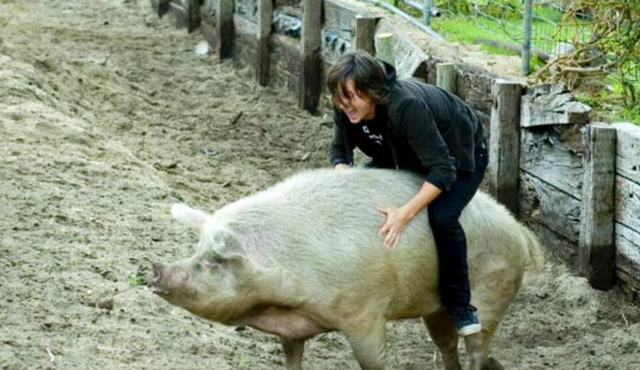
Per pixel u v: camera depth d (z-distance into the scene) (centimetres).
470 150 842
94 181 1345
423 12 1786
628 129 1152
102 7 2959
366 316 816
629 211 1146
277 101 2109
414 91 816
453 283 847
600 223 1170
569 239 1241
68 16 2838
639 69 1407
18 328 892
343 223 811
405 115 802
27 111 1580
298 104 2081
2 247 1068
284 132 1908
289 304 792
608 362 1038
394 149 843
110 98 2019
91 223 1184
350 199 823
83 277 1025
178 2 2739
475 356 904
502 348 1077
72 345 879
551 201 1268
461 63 1449
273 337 1024
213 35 2520
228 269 762
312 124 1944
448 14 1850
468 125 842
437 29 1759
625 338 1080
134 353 890
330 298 800
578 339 1100
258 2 2216
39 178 1305
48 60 2105
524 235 940
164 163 1602
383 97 797
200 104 2075
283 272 781
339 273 799
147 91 2136
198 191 1501
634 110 1351
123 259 1091
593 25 1427
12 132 1475
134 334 924
